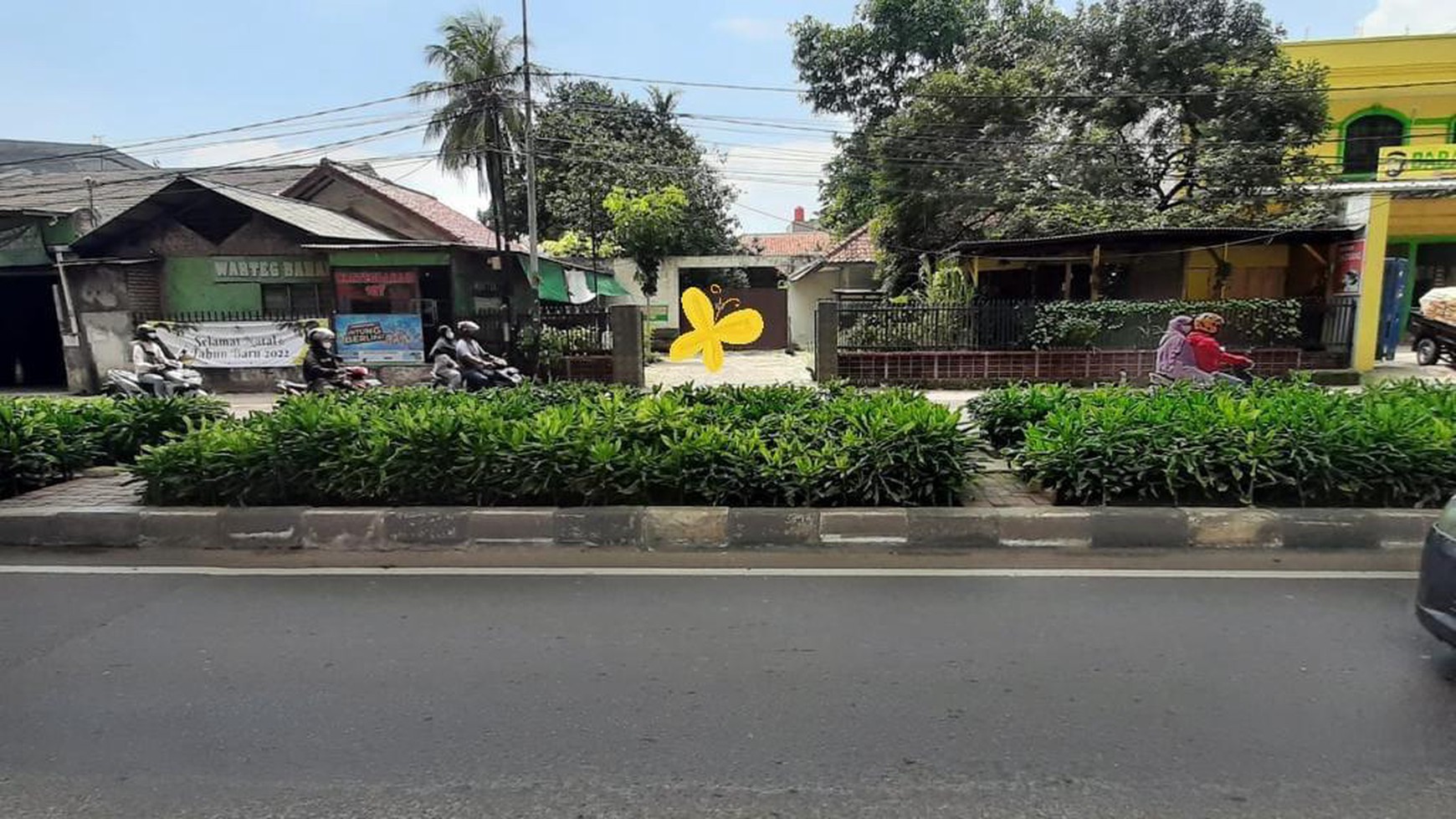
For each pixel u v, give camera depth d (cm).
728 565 470
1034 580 441
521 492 523
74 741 284
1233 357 952
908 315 1406
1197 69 1516
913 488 520
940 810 242
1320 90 1455
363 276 1452
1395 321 1512
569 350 1473
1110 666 335
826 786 254
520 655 350
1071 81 1652
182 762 270
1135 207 1502
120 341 1442
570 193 2605
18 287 1564
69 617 400
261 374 1440
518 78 1712
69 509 536
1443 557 321
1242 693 312
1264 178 1429
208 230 1486
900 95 2531
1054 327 1385
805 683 323
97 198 1872
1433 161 1759
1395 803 243
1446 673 326
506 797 250
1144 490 515
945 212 1881
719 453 526
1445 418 553
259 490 540
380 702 310
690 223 2691
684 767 265
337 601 418
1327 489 503
